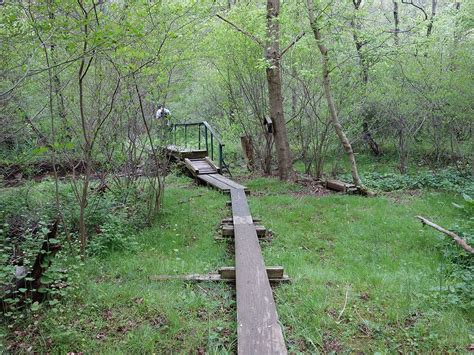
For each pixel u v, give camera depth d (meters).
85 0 4.38
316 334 3.42
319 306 3.84
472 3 9.41
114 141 6.48
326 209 7.73
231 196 8.16
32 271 3.95
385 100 10.98
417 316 3.72
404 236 6.11
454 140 10.92
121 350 3.26
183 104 12.96
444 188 9.27
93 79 5.90
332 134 11.01
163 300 3.98
